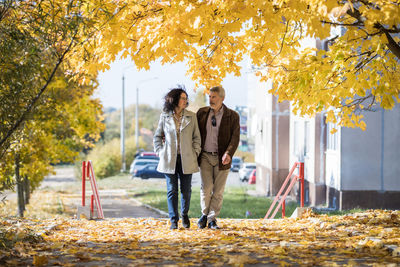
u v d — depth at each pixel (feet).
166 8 32.86
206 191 39.06
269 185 128.88
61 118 82.79
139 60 35.27
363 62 38.34
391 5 28.81
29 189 114.42
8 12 31.35
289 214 81.82
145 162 206.39
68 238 36.01
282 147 124.57
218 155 38.50
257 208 95.14
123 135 244.63
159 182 189.78
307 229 38.45
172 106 38.45
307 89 38.86
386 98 38.34
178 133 38.58
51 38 32.42
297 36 41.45
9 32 31.27
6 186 35.50
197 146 38.17
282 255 28.02
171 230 38.75
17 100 31.94
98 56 36.94
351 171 82.89
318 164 95.30
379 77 38.60
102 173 236.02
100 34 34.09
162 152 38.93
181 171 39.04
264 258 27.76
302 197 46.68
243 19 29.71
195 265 26.03
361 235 33.53
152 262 27.14
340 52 36.81
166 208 100.48
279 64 42.09
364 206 82.94
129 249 31.50
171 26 31.50
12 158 58.03
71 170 354.95
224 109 38.52
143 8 33.91
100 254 29.81
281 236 35.24
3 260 26.55
